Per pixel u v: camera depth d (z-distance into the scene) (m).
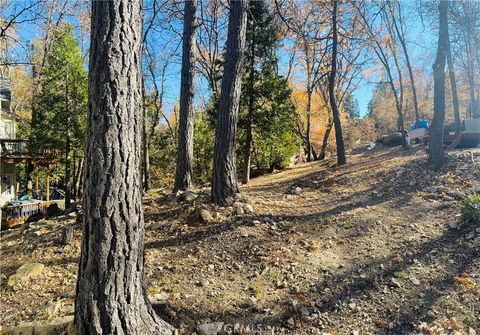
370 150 17.41
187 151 8.83
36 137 16.03
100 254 2.71
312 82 20.58
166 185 19.08
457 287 3.92
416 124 15.92
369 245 5.05
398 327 3.44
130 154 2.87
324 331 3.40
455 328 3.34
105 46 2.76
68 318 3.39
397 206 6.41
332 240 5.29
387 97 35.75
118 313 2.77
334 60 11.98
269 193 8.26
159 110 19.95
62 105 15.70
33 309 3.75
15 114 19.91
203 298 3.81
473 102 15.34
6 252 6.06
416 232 5.29
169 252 5.03
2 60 12.66
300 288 4.05
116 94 2.78
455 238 4.93
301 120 22.55
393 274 4.27
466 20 12.63
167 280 4.21
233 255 4.84
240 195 6.81
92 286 2.71
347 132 34.94
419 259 4.55
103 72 2.75
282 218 6.14
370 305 3.76
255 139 12.53
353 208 6.59
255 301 3.78
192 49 8.98
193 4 8.98
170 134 20.41
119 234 2.78
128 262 2.85
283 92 11.17
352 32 15.70
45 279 4.56
